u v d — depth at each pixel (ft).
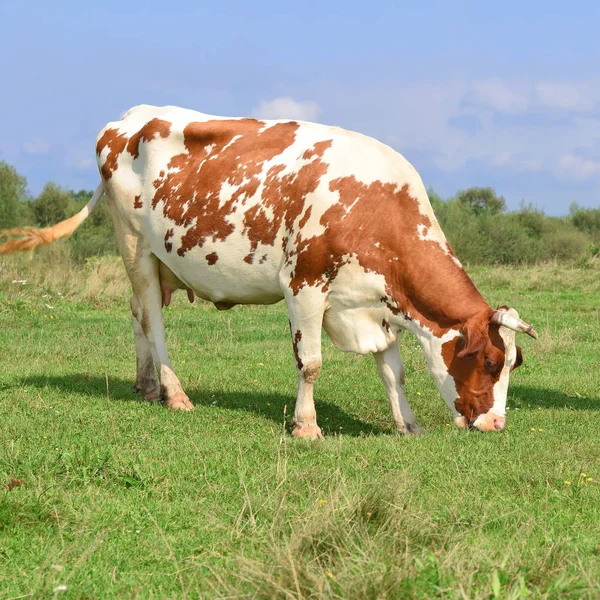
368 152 21.56
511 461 17.39
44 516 13.58
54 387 25.66
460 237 101.91
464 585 9.97
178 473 16.35
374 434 22.24
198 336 37.73
